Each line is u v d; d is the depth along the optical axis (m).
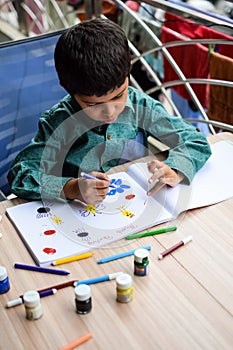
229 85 1.25
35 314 0.68
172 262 0.78
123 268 0.77
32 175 0.97
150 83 2.11
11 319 0.69
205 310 0.69
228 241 0.82
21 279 0.76
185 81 1.39
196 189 0.95
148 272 0.76
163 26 1.85
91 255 0.80
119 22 2.05
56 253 0.80
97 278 0.75
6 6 2.85
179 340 0.64
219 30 1.14
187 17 1.20
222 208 0.90
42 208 0.92
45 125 1.05
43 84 1.36
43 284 0.75
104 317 0.68
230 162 1.03
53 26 2.34
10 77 1.31
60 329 0.67
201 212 0.89
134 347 0.64
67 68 0.87
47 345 0.65
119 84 0.87
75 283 0.74
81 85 0.86
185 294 0.72
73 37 0.88
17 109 1.35
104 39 0.87
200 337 0.65
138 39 2.03
